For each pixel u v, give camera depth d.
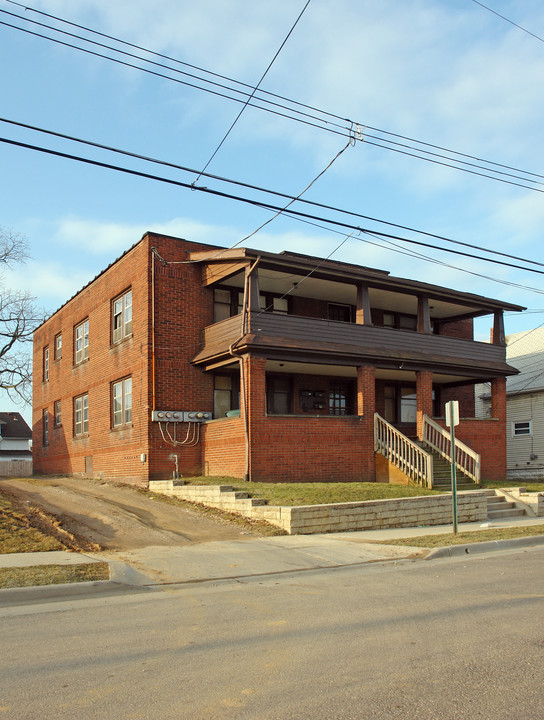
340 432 20.80
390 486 18.31
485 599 8.24
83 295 27.91
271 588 9.27
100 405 25.28
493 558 11.84
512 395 33.19
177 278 21.92
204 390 22.00
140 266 22.08
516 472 29.59
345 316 25.98
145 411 21.20
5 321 43.59
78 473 27.42
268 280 21.91
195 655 6.01
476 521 17.30
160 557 11.27
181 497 18.39
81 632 6.91
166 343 21.45
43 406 33.59
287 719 4.50
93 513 15.78
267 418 19.42
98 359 25.72
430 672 5.44
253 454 19.03
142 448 21.30
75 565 10.12
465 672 5.43
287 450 19.66
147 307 21.36
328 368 22.69
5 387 43.44
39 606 8.25
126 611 7.91
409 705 4.74
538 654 5.89
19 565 10.10
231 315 22.95
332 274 21.12
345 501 15.83
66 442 29.27
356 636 6.58
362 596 8.59
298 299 24.47
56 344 31.86
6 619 7.55
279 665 5.67
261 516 15.00
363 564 11.21
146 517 15.62
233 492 16.30
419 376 23.11
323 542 13.00
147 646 6.33
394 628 6.88
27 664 5.80
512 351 38.12
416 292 23.55
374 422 21.55
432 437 22.88
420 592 8.78
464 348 24.39
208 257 20.95
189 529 14.36
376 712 4.61
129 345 22.75
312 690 5.05
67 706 4.79
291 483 18.39
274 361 20.50
